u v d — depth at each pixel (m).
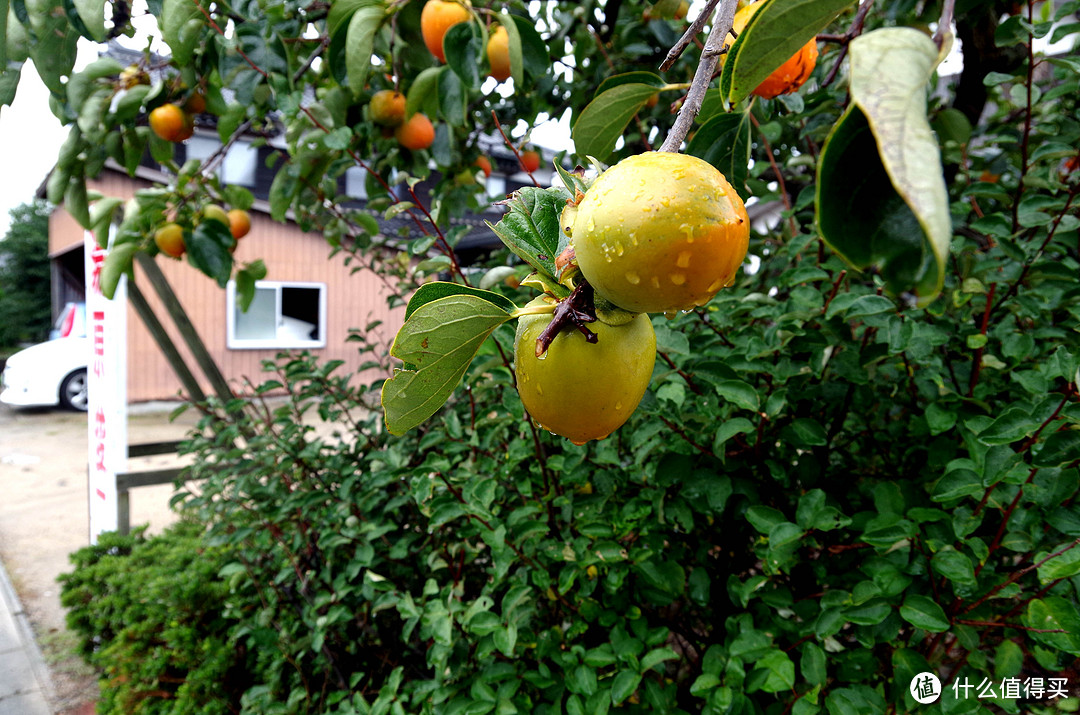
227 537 2.24
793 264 1.70
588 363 0.50
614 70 2.30
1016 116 1.90
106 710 2.28
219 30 1.60
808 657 1.09
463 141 2.60
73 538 4.47
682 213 0.43
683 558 1.55
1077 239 1.41
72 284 15.20
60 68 1.55
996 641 1.33
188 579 2.45
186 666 2.29
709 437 1.33
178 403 9.05
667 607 1.64
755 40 0.47
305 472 2.22
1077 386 0.99
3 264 20.66
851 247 0.35
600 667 1.37
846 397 1.33
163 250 2.34
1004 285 1.36
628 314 0.52
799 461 1.34
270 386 2.27
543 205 0.56
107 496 3.41
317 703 1.92
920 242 0.34
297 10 1.87
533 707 1.39
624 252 0.43
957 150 1.72
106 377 3.36
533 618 1.54
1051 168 1.43
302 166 2.16
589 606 1.36
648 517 1.39
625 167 0.46
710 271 0.44
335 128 2.06
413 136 2.22
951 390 1.34
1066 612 0.96
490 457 1.69
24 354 9.27
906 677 1.09
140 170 8.06
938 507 1.26
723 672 1.18
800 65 0.80
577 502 1.41
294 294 9.55
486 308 0.49
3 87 1.49
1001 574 1.12
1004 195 1.39
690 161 0.46
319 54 2.18
